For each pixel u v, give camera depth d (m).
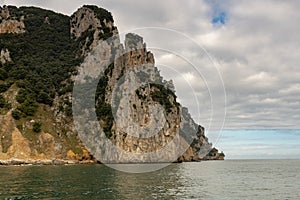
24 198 47.88
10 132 139.75
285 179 88.31
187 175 94.38
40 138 143.00
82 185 62.69
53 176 80.50
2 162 129.38
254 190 63.25
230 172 115.88
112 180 72.56
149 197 50.75
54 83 174.12
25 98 153.75
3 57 174.62
